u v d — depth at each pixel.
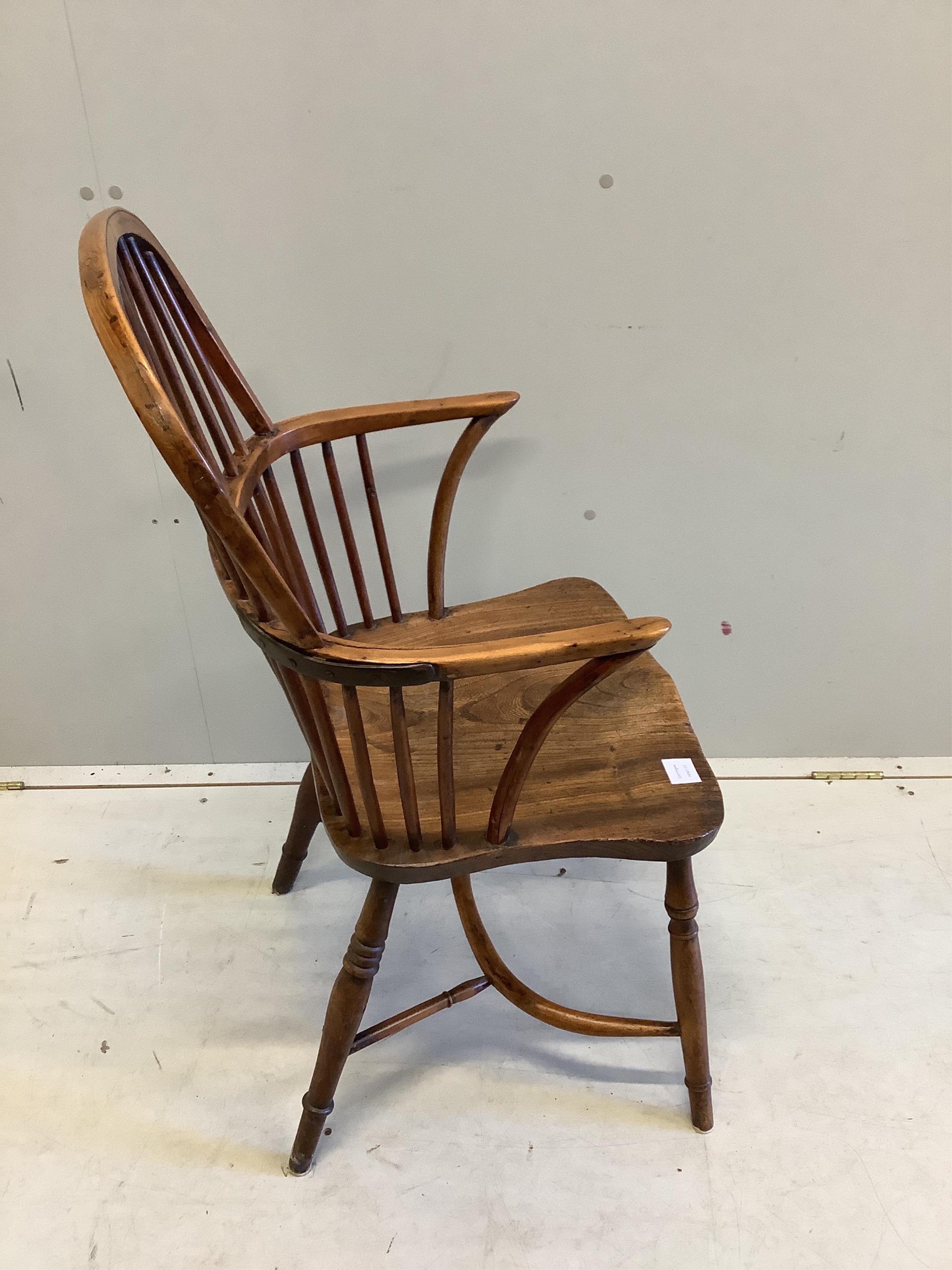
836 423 1.11
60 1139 0.91
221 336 1.03
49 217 0.96
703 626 1.29
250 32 0.87
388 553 0.98
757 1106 0.94
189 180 0.94
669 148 0.94
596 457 1.13
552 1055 1.00
